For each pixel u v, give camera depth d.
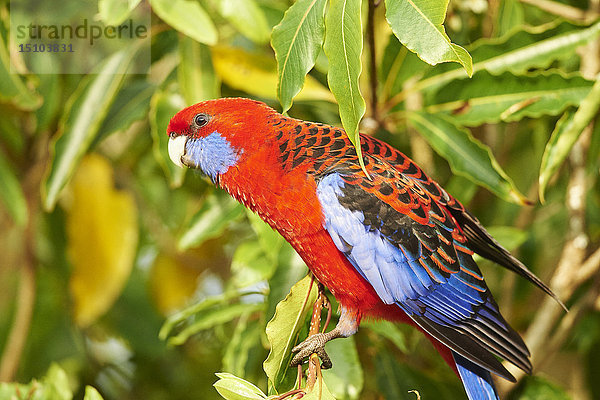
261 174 5.86
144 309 9.81
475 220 6.39
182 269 9.63
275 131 5.93
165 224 9.59
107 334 9.88
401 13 4.73
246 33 6.62
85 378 9.55
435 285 5.93
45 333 9.50
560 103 6.61
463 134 6.72
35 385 6.21
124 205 8.64
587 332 8.59
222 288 10.16
